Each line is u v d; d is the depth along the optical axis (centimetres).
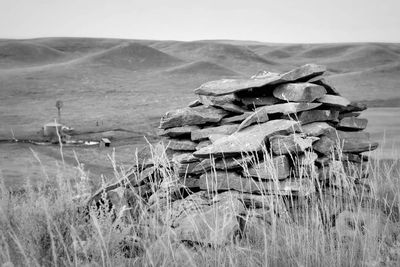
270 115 692
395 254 414
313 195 516
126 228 410
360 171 657
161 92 6212
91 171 1642
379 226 488
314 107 667
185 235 451
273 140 580
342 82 7625
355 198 554
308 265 382
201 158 626
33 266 340
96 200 605
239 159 588
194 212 522
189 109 743
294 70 697
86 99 5512
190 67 8862
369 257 374
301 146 550
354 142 689
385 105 5131
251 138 589
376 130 2795
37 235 365
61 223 380
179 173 635
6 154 2219
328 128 658
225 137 633
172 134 730
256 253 414
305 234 426
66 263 351
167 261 369
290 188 534
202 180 610
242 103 750
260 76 774
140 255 405
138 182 618
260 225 492
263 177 559
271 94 732
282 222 475
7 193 416
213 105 744
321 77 731
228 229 452
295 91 671
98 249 365
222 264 373
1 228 365
